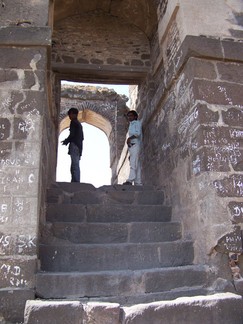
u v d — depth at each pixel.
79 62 6.99
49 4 4.52
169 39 5.26
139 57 7.22
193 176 4.26
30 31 4.07
